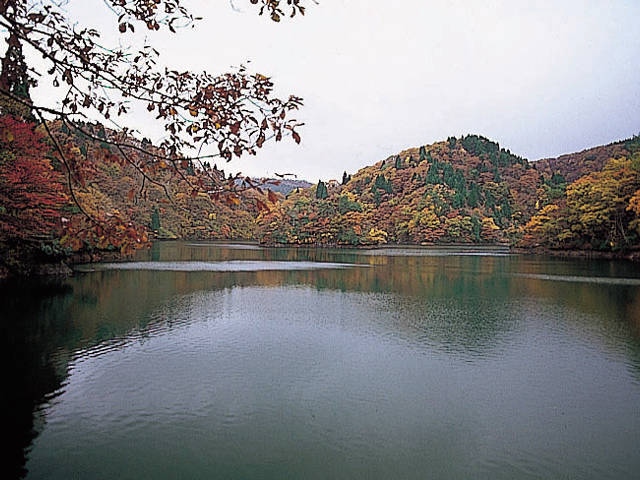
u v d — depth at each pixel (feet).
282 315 58.34
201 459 23.70
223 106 12.65
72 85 13.33
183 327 51.01
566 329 51.55
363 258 173.68
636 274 108.37
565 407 30.83
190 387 33.32
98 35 13.32
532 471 23.25
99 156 12.94
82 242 13.15
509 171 483.92
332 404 30.83
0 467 22.58
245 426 27.40
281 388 33.37
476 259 167.22
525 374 36.99
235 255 179.83
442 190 367.04
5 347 42.19
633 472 23.29
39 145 43.62
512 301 69.92
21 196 55.98
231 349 42.86
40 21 12.62
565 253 184.34
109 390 32.48
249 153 13.02
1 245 67.62
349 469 23.11
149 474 22.16
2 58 12.60
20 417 28.14
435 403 31.19
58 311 57.77
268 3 11.82
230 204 13.03
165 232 284.00
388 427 27.63
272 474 22.45
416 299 71.97
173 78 13.28
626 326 53.26
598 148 529.04
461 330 50.93
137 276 96.68
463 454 24.76
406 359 40.50
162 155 13.29
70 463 23.03
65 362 38.34
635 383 35.22
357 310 62.28
